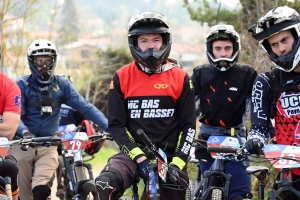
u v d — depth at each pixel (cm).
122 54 4275
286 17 679
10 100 816
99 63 4247
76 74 3981
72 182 904
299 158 657
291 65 688
